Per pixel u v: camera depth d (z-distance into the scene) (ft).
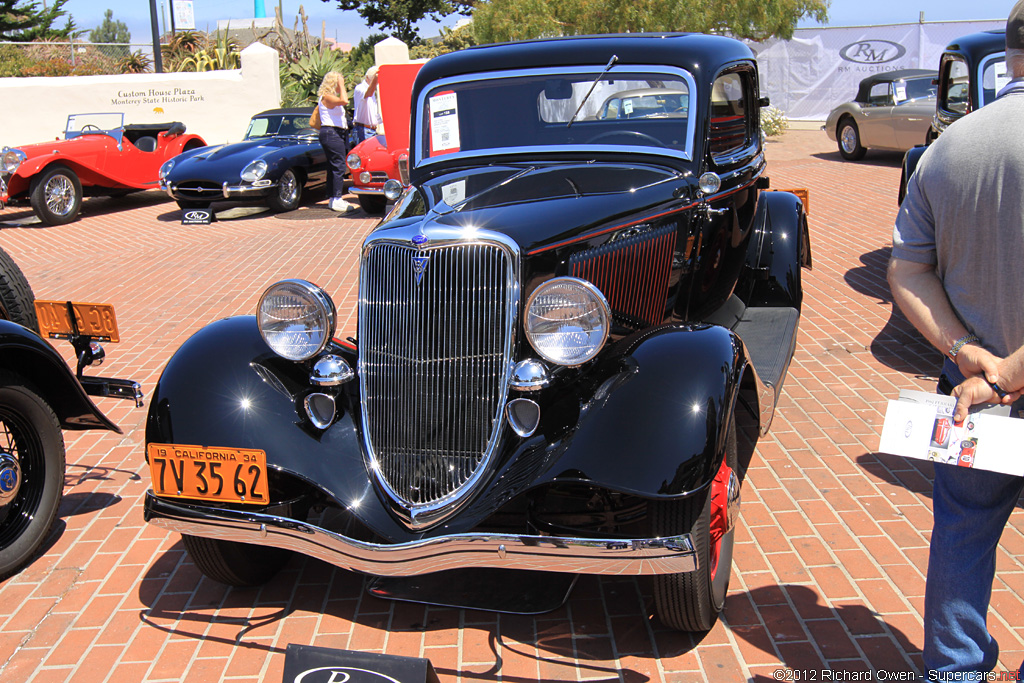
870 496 12.75
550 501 10.14
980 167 6.77
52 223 37.96
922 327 7.38
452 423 9.82
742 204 15.11
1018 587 10.36
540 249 10.00
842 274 24.62
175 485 10.00
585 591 10.93
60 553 12.20
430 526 9.57
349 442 10.19
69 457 15.35
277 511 10.07
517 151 13.62
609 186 11.96
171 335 22.22
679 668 9.36
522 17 44.96
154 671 9.63
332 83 37.76
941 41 59.47
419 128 14.34
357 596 11.05
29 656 9.93
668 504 8.68
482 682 9.29
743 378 10.45
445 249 9.66
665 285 12.47
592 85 13.43
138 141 43.29
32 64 73.72
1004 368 6.79
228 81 56.85
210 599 11.07
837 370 17.78
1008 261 6.75
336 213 38.88
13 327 11.31
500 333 9.66
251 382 10.32
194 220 37.58
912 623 9.90
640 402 9.01
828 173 42.32
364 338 10.36
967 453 6.93
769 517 12.30
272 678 9.46
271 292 10.37
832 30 62.54
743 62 14.67
